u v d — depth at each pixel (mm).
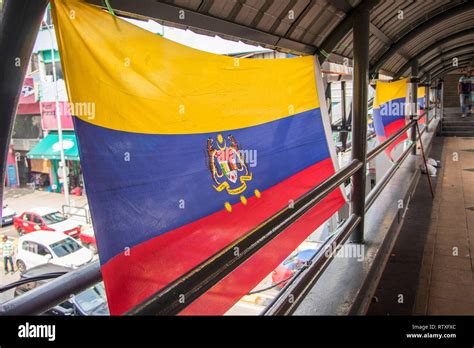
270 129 2408
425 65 9344
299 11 2455
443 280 3258
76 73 1193
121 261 1344
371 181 9156
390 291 3074
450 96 19844
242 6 2035
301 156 2688
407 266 3533
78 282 1291
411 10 4301
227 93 2002
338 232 2730
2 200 1185
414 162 7000
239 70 2096
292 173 2590
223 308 1767
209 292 1650
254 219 2168
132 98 1405
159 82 1531
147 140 1471
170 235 1574
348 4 2787
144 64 1452
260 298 3672
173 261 1572
